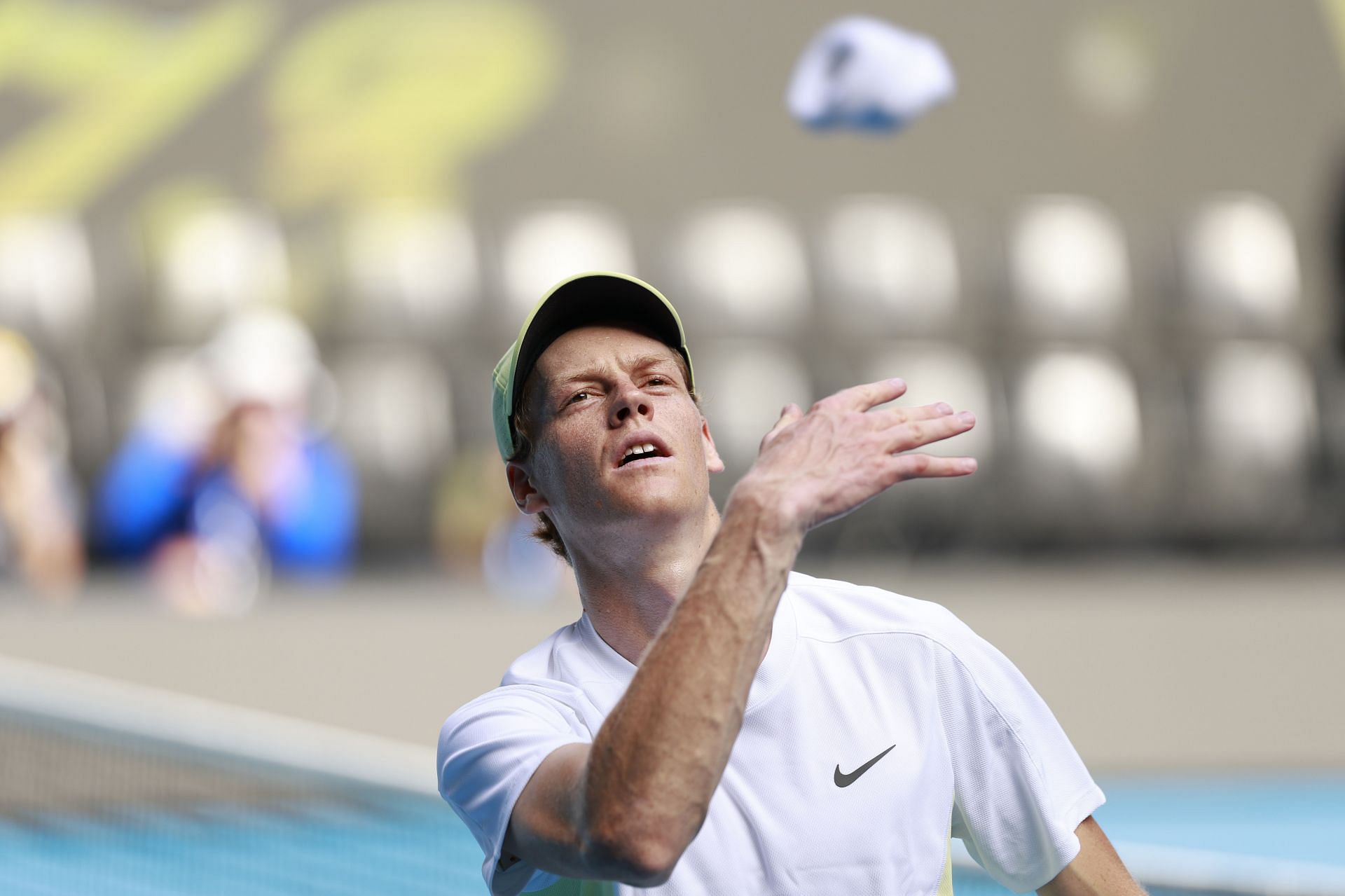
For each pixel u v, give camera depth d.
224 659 14.34
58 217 26.98
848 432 4.11
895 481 4.03
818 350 26.94
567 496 4.59
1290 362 27.80
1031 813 4.60
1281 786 16.12
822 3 30.47
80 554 22.39
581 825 3.83
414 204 28.45
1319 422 27.09
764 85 30.28
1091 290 28.08
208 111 27.78
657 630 4.66
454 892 11.71
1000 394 26.91
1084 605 16.36
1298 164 31.36
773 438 4.17
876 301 27.31
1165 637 16.02
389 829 12.74
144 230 26.58
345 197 28.16
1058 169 30.88
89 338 25.55
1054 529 25.89
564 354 4.66
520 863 4.32
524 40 29.22
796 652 4.50
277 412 22.27
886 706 4.51
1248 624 16.20
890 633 4.62
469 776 4.36
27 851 12.50
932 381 26.42
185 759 12.61
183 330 25.48
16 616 14.21
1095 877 4.73
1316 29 31.47
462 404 25.48
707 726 3.74
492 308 26.50
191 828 12.58
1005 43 30.84
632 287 4.68
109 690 13.61
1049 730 4.70
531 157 29.23
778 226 27.94
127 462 22.66
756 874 4.29
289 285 26.36
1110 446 26.45
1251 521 26.34
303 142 28.08
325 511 22.67
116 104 27.50
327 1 28.28
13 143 27.11
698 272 26.91
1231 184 31.19
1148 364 28.08
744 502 3.96
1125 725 15.84
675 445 4.56
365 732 14.62
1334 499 26.59
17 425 20.70
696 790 3.72
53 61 27.31
